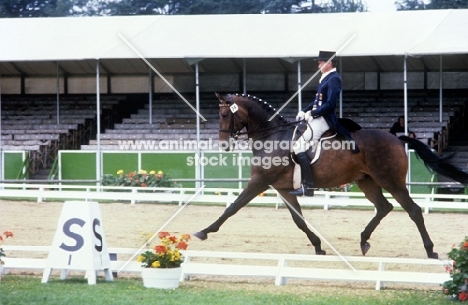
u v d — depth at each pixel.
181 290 8.61
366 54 18.72
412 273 8.85
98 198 17.73
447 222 14.31
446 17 20.45
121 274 9.80
